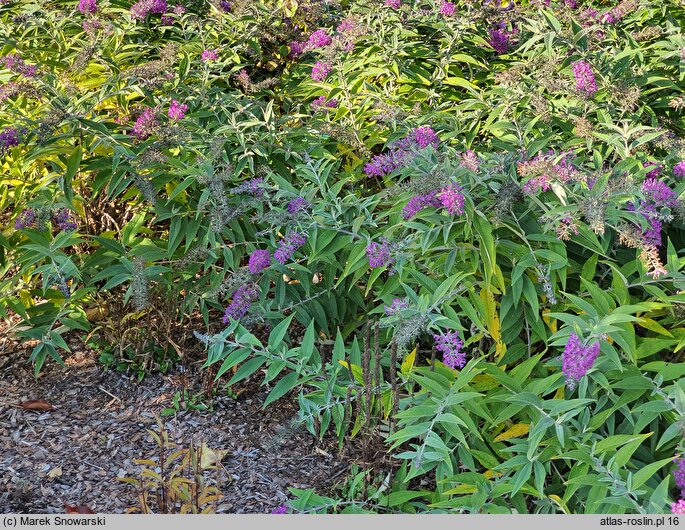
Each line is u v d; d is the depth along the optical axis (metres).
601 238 2.79
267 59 4.86
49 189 3.58
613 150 3.31
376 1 4.64
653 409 2.32
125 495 2.78
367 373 2.53
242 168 3.46
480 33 4.57
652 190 2.67
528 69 3.87
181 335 3.71
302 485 2.88
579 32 3.63
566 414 2.32
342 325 3.58
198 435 3.14
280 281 3.36
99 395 3.38
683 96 3.65
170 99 3.86
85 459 2.98
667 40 4.03
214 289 3.21
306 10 4.82
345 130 3.71
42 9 4.35
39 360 3.25
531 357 2.76
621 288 2.63
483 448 2.66
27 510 2.67
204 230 3.47
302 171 3.51
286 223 3.16
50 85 3.53
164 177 3.49
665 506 2.24
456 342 2.56
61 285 3.22
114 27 4.12
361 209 3.18
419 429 2.42
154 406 3.31
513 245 2.75
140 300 3.03
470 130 3.67
